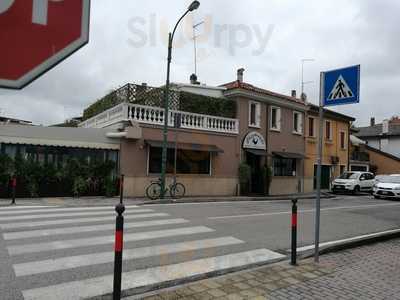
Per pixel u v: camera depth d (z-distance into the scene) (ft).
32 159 49.14
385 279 16.99
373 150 123.24
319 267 18.65
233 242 24.72
